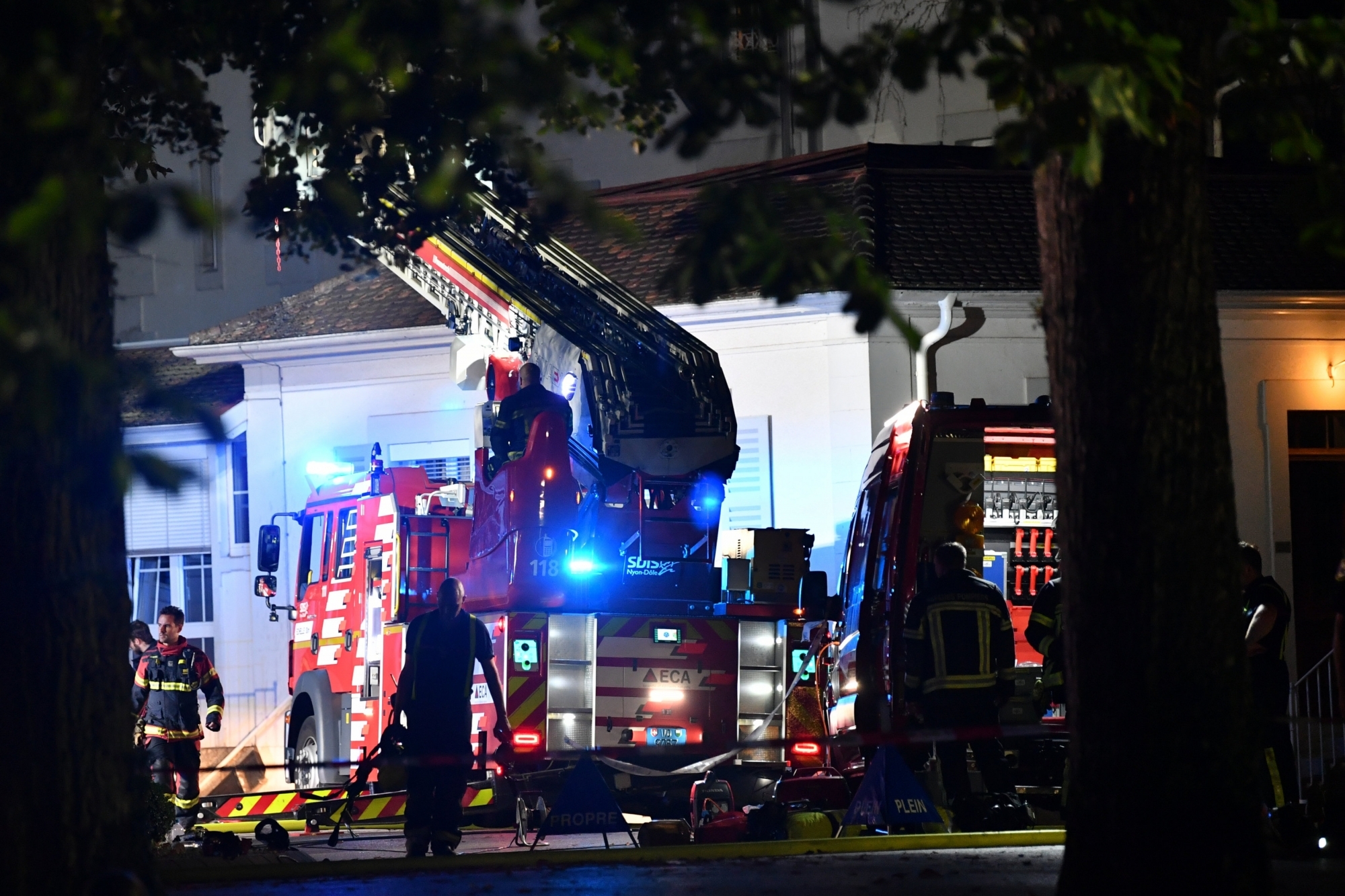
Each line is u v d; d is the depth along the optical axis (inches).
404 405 3021.7
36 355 487.8
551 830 1407.5
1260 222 2847.0
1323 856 1289.4
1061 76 653.3
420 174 1056.2
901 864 1203.2
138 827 850.8
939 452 1729.8
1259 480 2701.8
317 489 2215.8
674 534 1812.3
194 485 523.5
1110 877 774.5
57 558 806.5
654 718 1801.2
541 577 1774.1
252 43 1035.9
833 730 1811.0
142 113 1238.9
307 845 1769.2
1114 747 774.5
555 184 589.6
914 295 2576.3
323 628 2158.0
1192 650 768.3
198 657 1952.5
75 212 488.7
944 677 1513.3
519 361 1941.4
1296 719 1299.2
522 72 617.3
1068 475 788.6
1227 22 752.3
